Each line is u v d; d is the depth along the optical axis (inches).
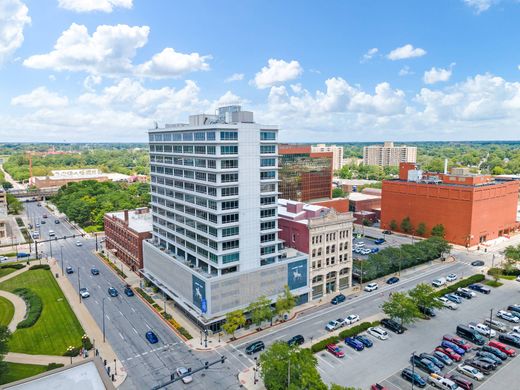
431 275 4517.7
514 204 6471.5
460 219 5693.9
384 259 4311.0
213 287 3127.5
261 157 3351.4
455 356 2743.6
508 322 3326.8
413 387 2436.0
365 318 3403.1
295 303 3444.9
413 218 6353.3
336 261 3981.3
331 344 2901.1
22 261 5216.5
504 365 2689.5
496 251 5477.4
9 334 2546.8
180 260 3705.7
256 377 2539.4
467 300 3814.0
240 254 3280.0
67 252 5684.1
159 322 3388.3
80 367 1659.7
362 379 2512.3
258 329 3208.7
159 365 2701.8
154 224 4407.0
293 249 3897.6
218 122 3718.0
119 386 2456.9
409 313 3095.5
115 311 3622.0
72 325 3321.9
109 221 5585.6
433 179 6289.4
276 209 3501.5
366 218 7268.7
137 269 4660.4
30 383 1545.3
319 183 7785.4
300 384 2130.9
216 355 2827.3
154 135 4163.4
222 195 3120.1
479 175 5949.8
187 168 3499.0
